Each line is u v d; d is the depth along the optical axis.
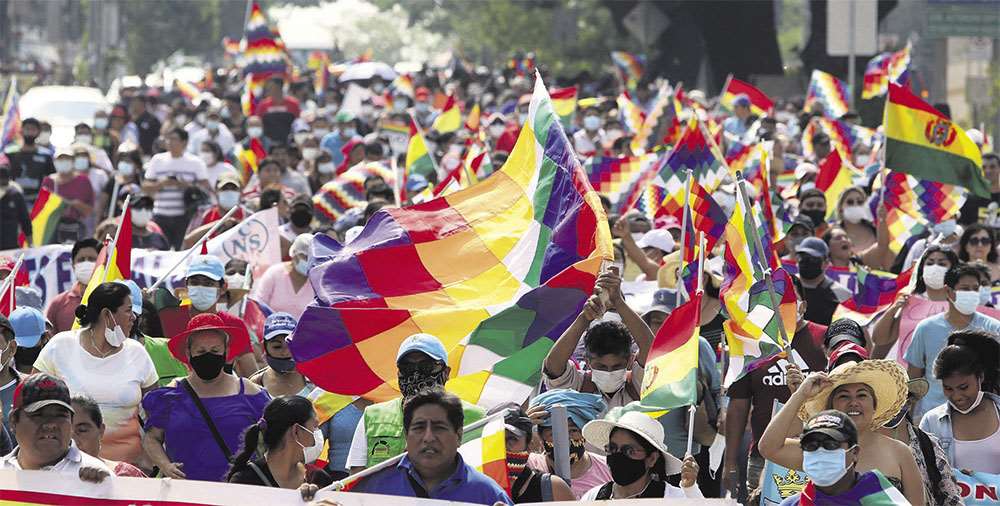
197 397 24.55
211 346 24.39
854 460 18.94
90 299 25.80
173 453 24.44
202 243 35.34
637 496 21.11
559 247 25.05
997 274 38.31
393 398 23.88
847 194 45.53
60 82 199.88
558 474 21.66
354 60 154.62
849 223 45.66
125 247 30.31
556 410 21.69
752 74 143.12
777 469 23.72
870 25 96.00
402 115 74.12
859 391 20.70
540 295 23.92
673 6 145.00
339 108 110.81
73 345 25.84
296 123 78.75
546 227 25.44
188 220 54.59
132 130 87.12
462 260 25.44
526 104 87.44
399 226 25.56
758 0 140.88
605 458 23.23
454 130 79.88
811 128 72.19
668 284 33.72
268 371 27.17
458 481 18.78
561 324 24.03
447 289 25.14
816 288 34.06
